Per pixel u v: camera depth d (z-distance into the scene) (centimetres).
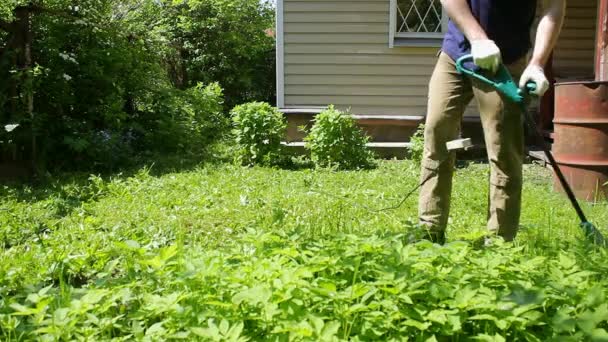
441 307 224
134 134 959
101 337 229
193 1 1570
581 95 601
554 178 645
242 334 221
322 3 944
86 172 780
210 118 1184
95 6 887
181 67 1669
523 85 317
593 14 942
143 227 468
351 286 243
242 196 594
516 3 338
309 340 195
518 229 375
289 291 223
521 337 218
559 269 255
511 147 332
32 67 805
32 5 790
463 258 266
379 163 872
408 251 260
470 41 326
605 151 599
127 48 945
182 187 663
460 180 723
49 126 792
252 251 296
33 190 657
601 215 518
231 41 1658
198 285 248
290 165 868
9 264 329
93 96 873
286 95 966
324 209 540
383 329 213
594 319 200
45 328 212
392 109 960
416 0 954
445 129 355
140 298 256
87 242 412
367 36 948
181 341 224
